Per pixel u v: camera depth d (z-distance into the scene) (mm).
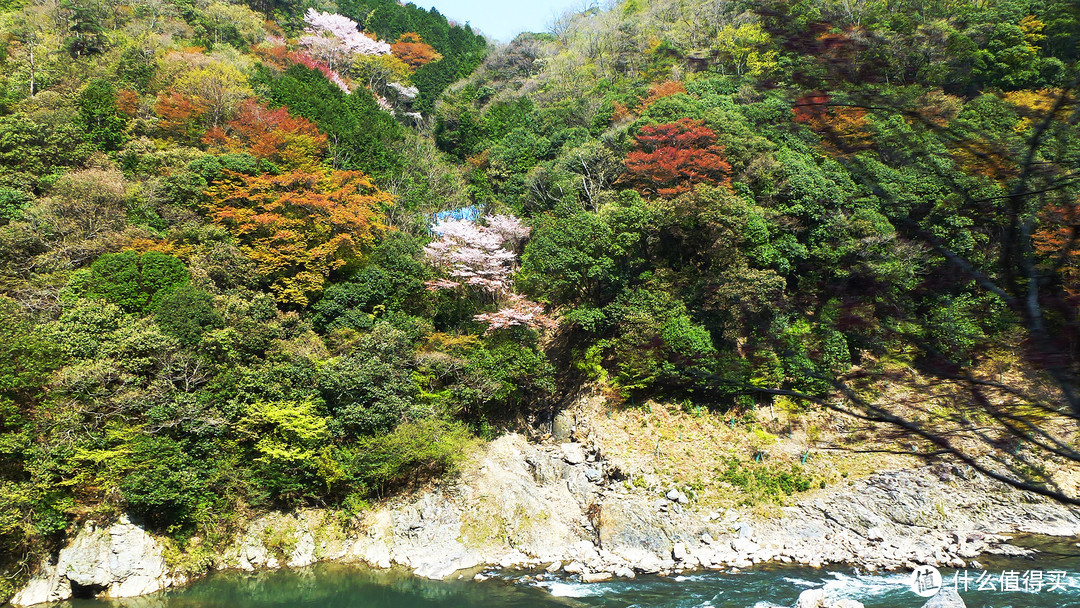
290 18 83938
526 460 33500
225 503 28172
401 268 38219
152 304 31234
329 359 32250
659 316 31984
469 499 30250
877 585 23516
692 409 34125
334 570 27266
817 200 34094
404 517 29562
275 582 26078
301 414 29547
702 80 48344
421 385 33781
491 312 37156
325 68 68938
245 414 29266
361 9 95062
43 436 25062
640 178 41625
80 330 27953
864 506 28688
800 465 31047
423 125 73312
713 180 38062
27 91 51000
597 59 68688
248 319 31453
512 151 55312
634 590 24234
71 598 24469
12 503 23688
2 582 23781
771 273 24469
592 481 31453
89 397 26219
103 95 45125
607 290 36000
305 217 38094
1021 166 6340
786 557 26484
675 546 27344
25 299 30172
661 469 31500
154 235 35156
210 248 34969
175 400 27688
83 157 42188
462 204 52375
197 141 45875
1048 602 21172
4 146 40438
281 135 44750
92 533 25109
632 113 49844
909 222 7242
